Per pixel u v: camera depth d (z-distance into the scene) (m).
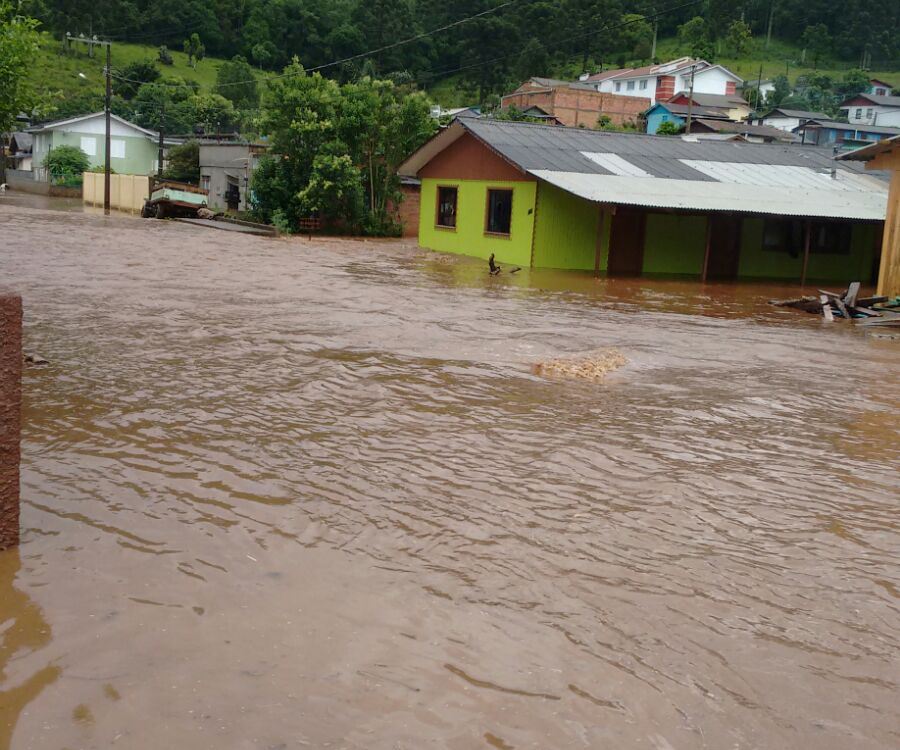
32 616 3.56
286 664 3.30
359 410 7.16
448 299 15.29
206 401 7.17
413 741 2.89
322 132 33.59
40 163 62.47
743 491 5.68
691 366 10.20
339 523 4.73
